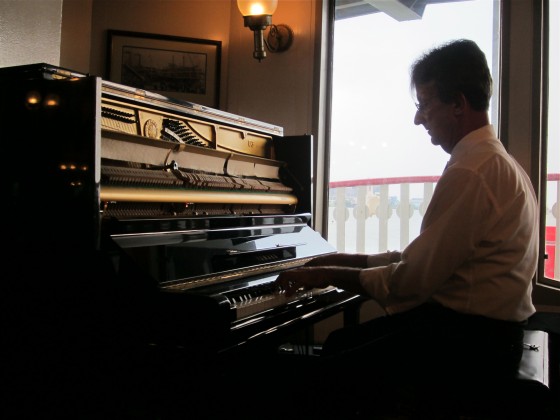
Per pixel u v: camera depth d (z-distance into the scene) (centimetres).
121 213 184
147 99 203
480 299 167
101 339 163
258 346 170
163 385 157
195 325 152
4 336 176
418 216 384
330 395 172
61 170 164
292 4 377
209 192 220
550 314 237
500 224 165
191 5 390
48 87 166
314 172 371
